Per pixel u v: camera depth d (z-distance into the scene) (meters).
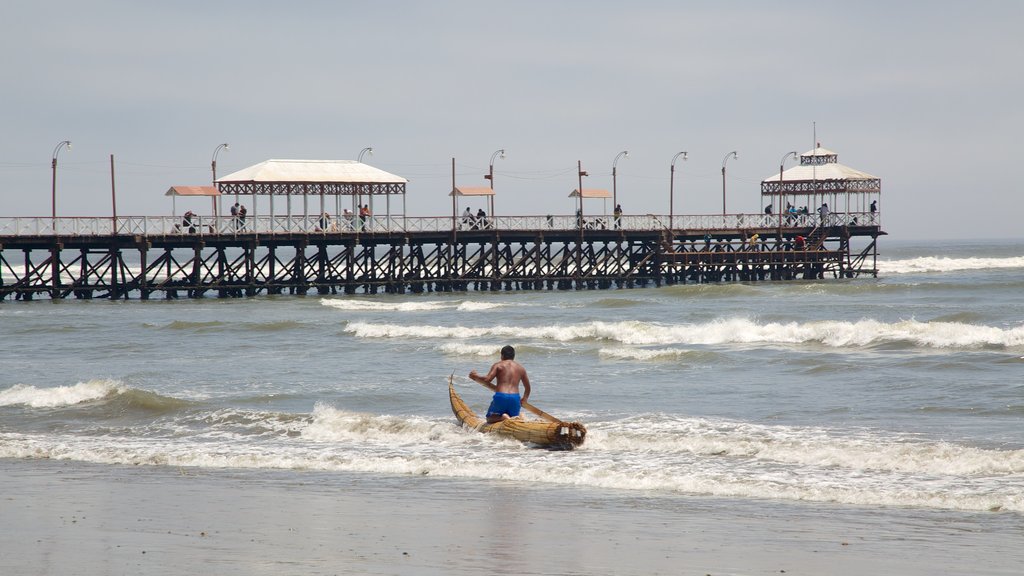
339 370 52.44
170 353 62.31
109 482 29.00
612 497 26.33
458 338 68.38
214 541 22.05
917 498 25.34
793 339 61.69
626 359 55.00
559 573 19.53
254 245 115.56
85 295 111.19
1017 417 35.56
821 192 144.88
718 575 19.42
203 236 112.25
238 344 66.81
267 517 24.41
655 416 36.91
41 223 107.56
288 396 43.62
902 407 38.12
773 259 138.12
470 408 40.44
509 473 29.31
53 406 42.00
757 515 24.23
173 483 28.78
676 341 63.69
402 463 30.69
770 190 147.12
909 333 58.25
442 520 23.95
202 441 35.09
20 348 66.31
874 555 20.73
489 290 127.00
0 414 40.75
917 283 115.12
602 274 131.50
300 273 117.69
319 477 29.45
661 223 133.62
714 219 137.38
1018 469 27.48
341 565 20.05
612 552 21.02
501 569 19.75
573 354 57.34
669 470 28.86
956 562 20.25
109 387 43.59
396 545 21.64
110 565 20.11
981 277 133.88
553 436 32.22
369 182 118.75
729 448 31.22
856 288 111.12
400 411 40.09
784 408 38.59
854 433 33.06
